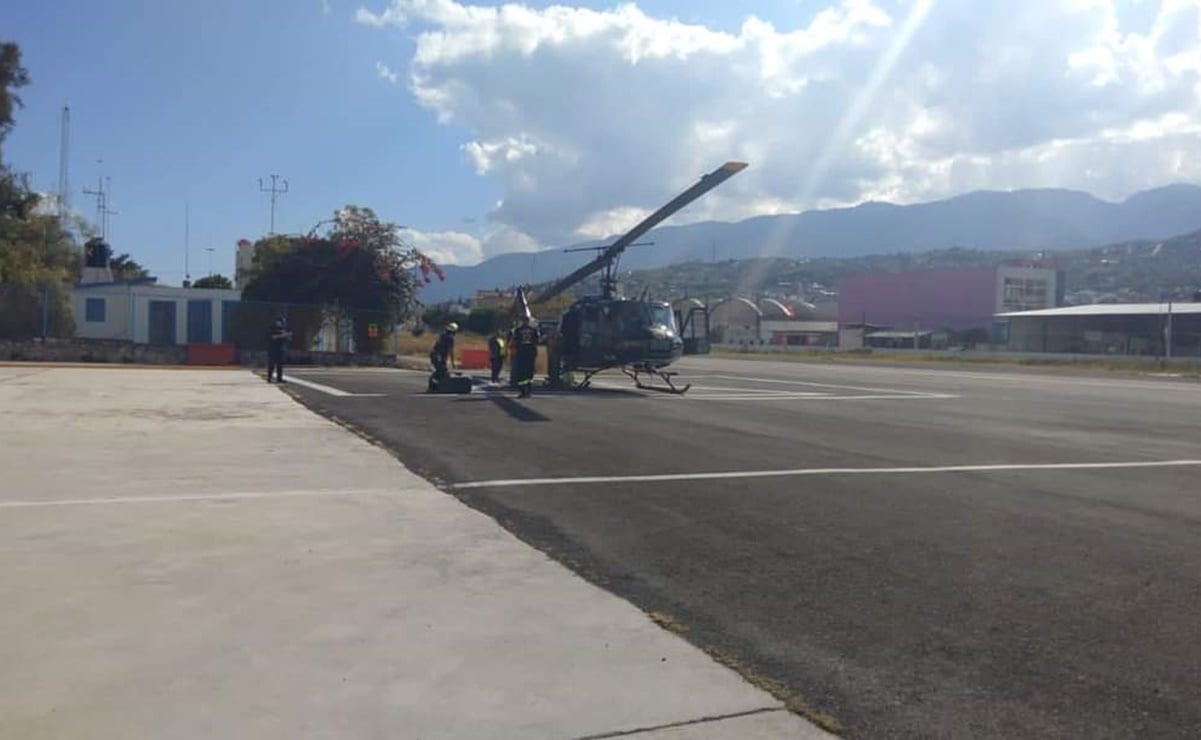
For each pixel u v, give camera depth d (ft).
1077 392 101.14
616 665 17.63
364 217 142.00
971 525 30.01
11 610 19.85
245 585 21.84
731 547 26.63
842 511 31.83
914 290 394.32
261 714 15.26
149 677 16.58
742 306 432.25
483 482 35.94
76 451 40.93
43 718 14.97
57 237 160.35
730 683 16.93
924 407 76.43
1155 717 15.94
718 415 64.95
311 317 129.90
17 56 131.75
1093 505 33.76
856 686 16.97
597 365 91.86
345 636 18.75
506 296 215.72
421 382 91.09
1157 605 21.91
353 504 31.04
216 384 81.71
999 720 15.72
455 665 17.44
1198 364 185.26
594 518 29.99
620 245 102.63
